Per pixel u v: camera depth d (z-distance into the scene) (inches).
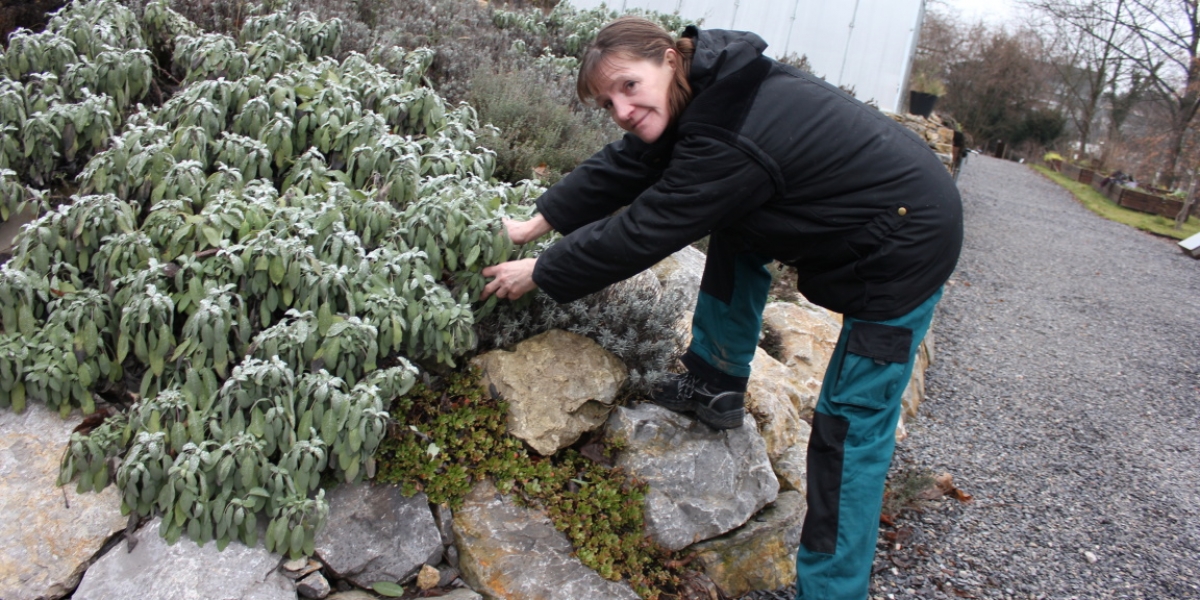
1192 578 140.1
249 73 147.1
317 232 108.4
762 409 137.3
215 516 90.1
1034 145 1486.2
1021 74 1446.9
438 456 107.7
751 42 89.9
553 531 106.7
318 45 172.2
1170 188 933.8
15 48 135.9
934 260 92.1
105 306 102.8
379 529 99.0
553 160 184.4
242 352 101.3
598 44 90.7
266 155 122.0
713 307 114.7
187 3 186.2
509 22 264.8
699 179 88.9
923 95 513.3
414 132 145.9
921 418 197.8
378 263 109.7
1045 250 455.2
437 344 108.0
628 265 96.2
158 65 165.6
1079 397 227.1
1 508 91.4
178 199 110.0
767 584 121.4
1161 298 376.8
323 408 95.8
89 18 150.4
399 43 202.8
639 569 109.3
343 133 129.1
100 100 126.5
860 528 97.1
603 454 118.6
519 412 114.4
